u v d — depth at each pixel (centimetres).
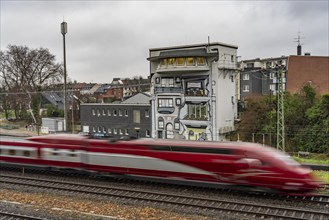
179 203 1677
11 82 8100
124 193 1889
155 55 5131
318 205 1645
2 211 1592
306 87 4769
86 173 2186
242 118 5138
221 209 1594
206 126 4800
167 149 1928
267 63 6744
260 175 1717
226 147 1802
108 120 5719
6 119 8906
